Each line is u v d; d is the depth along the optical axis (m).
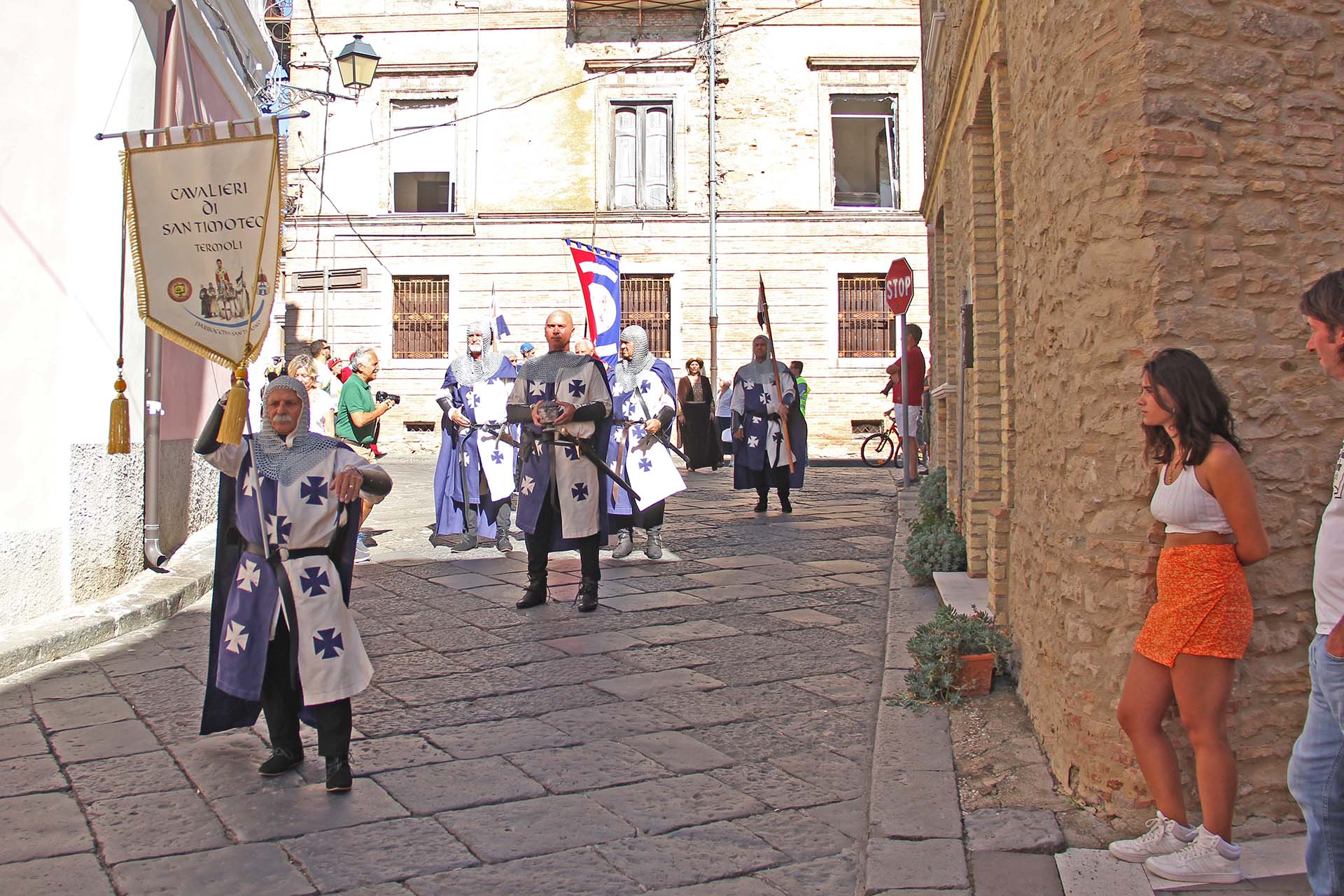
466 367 10.41
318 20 24.02
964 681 5.54
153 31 8.78
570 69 23.97
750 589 8.56
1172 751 3.76
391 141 24.23
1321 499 4.01
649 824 4.27
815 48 24.05
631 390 9.88
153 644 7.07
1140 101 3.97
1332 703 2.91
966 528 8.47
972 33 7.36
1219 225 3.98
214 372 11.21
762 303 13.18
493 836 4.15
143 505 8.71
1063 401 4.48
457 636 7.11
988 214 7.91
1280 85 4.05
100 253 7.80
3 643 6.47
